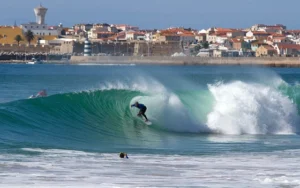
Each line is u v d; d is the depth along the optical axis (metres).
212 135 124.38
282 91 147.12
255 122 130.75
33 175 72.81
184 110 131.00
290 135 126.25
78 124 122.69
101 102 130.25
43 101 122.56
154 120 129.38
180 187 68.62
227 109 131.50
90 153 92.62
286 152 98.06
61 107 124.50
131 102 132.25
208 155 94.25
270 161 87.75
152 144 109.62
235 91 134.88
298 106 138.88
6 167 77.06
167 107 130.75
